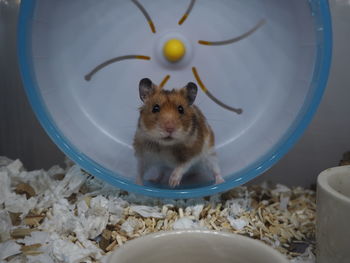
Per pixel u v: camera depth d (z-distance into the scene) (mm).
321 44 330
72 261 298
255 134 366
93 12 347
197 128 358
